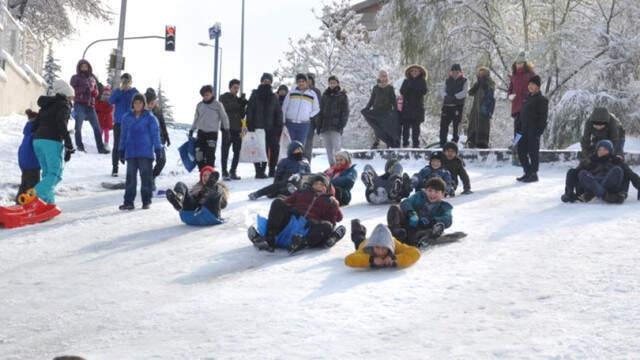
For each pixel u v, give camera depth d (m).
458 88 18.58
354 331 5.54
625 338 5.02
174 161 18.80
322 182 8.99
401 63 29.08
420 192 8.78
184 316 6.21
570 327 5.32
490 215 10.56
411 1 28.23
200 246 9.25
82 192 14.25
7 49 25.88
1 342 5.83
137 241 9.63
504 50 28.50
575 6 28.06
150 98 14.83
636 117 23.91
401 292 6.56
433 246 8.59
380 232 7.57
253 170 17.95
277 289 6.95
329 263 8.02
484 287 6.57
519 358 4.78
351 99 31.67
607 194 11.23
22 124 21.78
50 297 7.07
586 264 7.20
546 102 14.19
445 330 5.44
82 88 18.83
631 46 25.28
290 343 5.34
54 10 37.47
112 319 6.27
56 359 4.30
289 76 35.75
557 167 17.17
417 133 19.03
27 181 12.52
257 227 9.05
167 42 32.53
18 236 10.09
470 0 28.19
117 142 15.76
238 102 15.85
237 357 5.11
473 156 18.03
